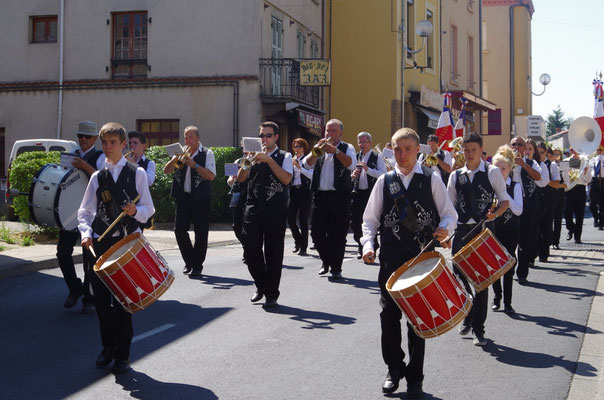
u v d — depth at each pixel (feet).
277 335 22.08
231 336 21.97
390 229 16.49
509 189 24.67
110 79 71.56
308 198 41.37
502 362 19.54
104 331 18.53
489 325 23.95
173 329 22.82
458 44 114.52
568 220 50.19
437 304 14.24
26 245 40.88
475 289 19.62
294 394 16.61
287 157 26.16
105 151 18.40
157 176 57.47
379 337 21.89
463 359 19.85
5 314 24.95
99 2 72.02
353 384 17.39
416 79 95.66
